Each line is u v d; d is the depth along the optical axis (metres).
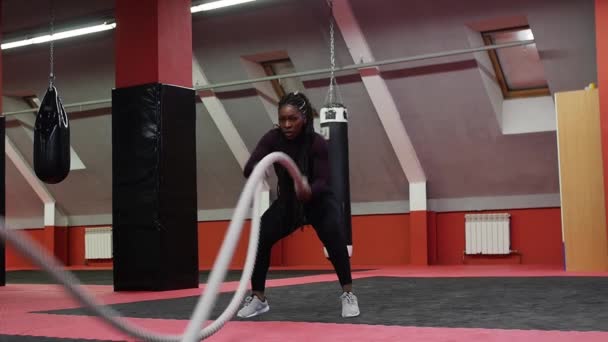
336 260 4.07
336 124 8.52
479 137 11.38
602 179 8.73
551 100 11.03
